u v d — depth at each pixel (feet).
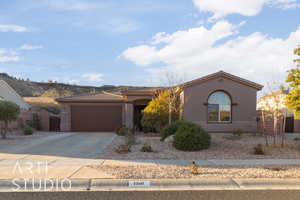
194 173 25.43
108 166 28.68
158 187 22.13
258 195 19.95
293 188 21.94
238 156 35.53
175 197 19.44
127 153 37.58
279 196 19.74
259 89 62.28
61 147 43.78
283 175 25.07
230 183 23.09
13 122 72.28
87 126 79.30
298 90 39.04
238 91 61.93
